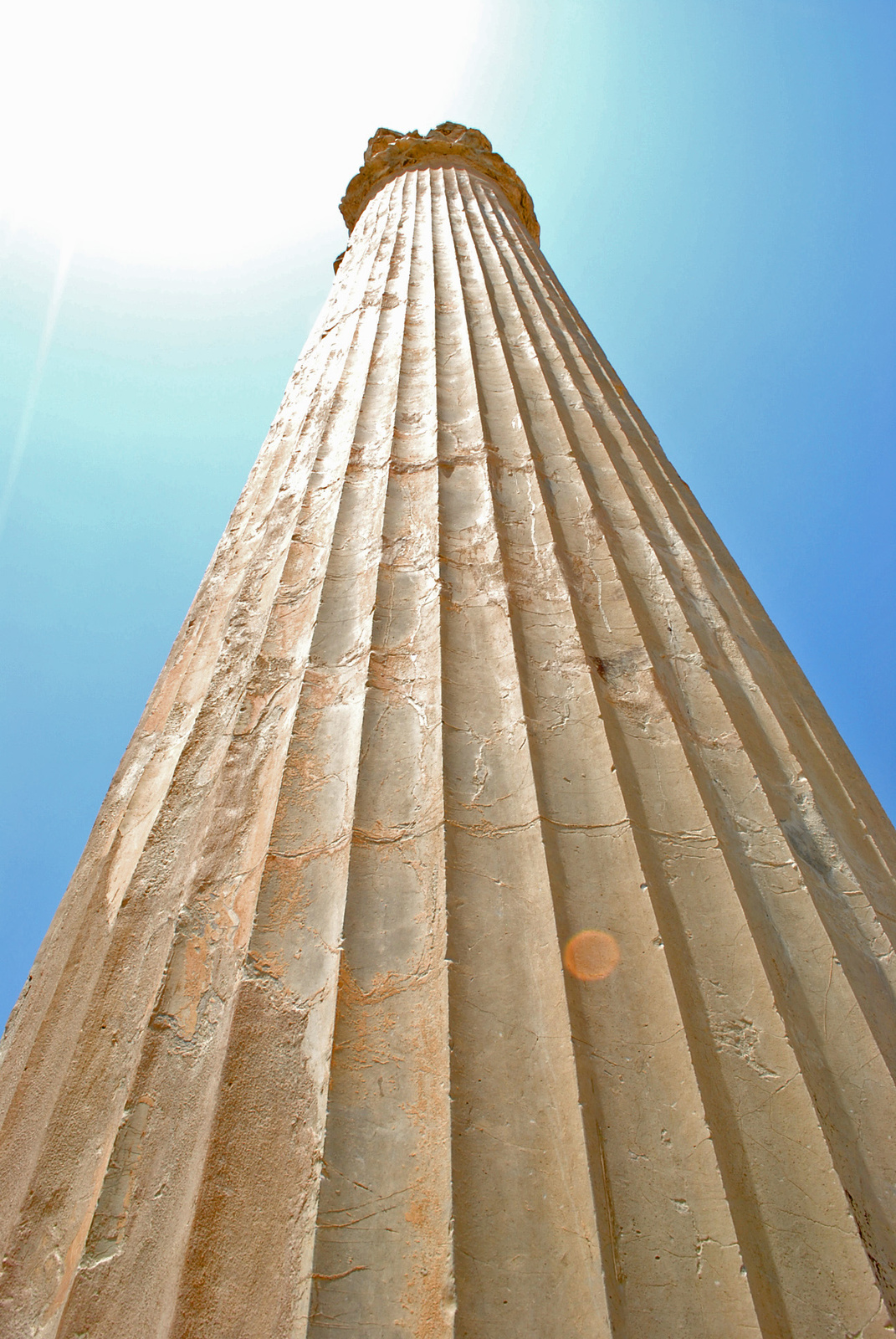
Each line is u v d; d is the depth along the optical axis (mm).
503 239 16875
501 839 4773
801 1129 3746
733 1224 3340
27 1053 5262
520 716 5527
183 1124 3900
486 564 6934
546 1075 3773
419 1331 3018
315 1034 3924
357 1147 3514
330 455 9188
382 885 4512
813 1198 3533
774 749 6246
